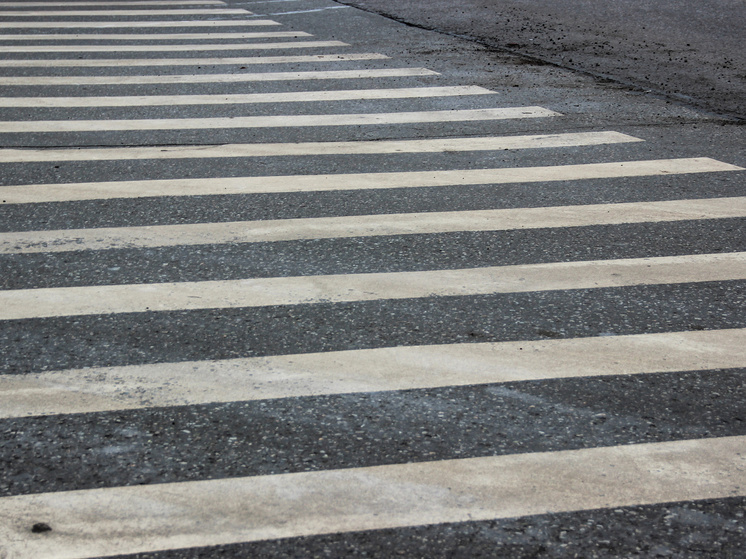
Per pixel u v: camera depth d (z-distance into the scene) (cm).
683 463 294
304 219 521
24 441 304
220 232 500
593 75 891
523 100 799
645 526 263
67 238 491
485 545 254
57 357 363
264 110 768
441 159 638
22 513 266
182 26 1157
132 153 646
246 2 1347
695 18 1164
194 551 249
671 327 394
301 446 302
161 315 401
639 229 508
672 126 721
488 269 454
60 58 962
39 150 650
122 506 270
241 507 269
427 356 365
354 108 774
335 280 440
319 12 1250
